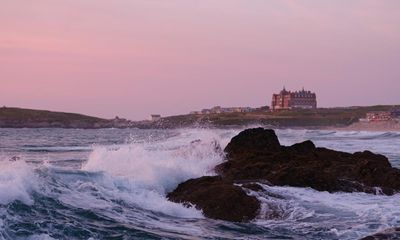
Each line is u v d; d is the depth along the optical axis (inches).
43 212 446.3
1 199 430.3
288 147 924.0
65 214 455.5
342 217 543.5
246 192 607.8
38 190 474.0
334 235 475.2
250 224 519.8
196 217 541.0
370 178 740.0
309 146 926.4
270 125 6328.7
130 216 498.6
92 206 497.4
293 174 700.0
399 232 437.1
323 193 668.1
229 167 783.7
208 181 634.2
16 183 451.8
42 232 407.2
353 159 862.5
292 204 586.2
